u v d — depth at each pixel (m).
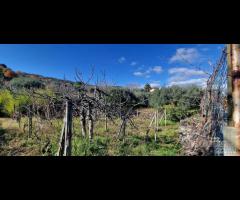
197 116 6.91
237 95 3.58
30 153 6.11
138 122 10.75
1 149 6.43
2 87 10.23
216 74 4.85
